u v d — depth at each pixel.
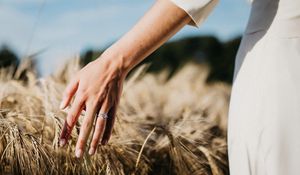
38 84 1.58
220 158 1.45
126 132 1.38
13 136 1.19
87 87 0.88
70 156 1.21
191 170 1.35
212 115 2.08
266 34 0.93
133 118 1.53
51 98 1.39
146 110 1.87
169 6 0.88
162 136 1.41
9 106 1.42
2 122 1.23
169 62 6.12
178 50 6.31
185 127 1.55
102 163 1.24
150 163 1.35
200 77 2.98
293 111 0.88
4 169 1.17
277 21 0.92
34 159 1.18
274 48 0.91
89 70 0.89
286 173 0.88
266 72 0.91
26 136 1.21
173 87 2.73
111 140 1.29
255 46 0.95
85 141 0.88
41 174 1.17
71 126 0.90
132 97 1.90
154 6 0.90
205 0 0.87
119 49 0.89
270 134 0.89
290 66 0.89
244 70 0.96
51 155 1.20
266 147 0.90
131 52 0.88
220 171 1.38
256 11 0.96
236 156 0.96
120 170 1.24
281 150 0.89
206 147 1.50
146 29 0.88
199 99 2.35
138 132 1.40
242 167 0.94
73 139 1.22
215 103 2.36
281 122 0.89
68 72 1.87
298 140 0.88
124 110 1.67
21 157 1.16
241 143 0.95
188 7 0.86
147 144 1.39
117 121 1.36
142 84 2.37
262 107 0.91
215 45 6.51
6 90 1.50
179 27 0.89
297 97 0.88
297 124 0.88
